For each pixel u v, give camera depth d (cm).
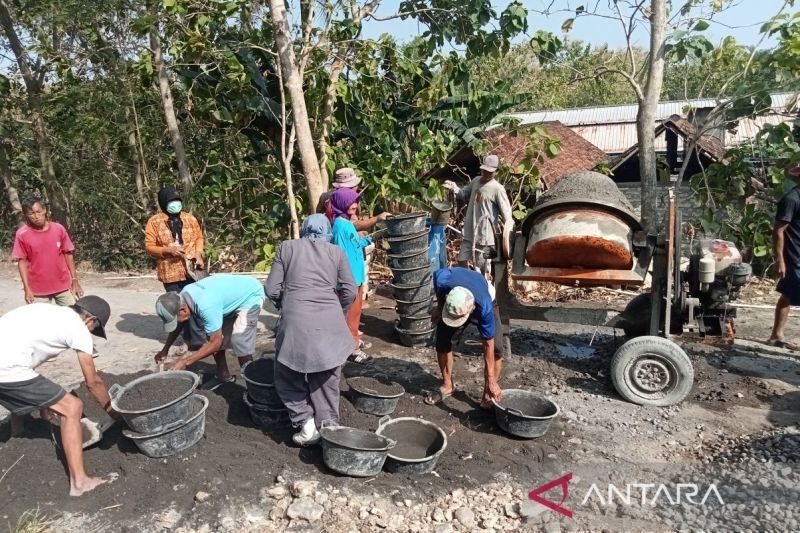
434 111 998
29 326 350
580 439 450
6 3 1104
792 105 809
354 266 565
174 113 1038
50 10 1011
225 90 843
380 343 651
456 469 407
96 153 1188
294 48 835
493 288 595
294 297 402
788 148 843
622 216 505
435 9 843
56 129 1195
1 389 344
